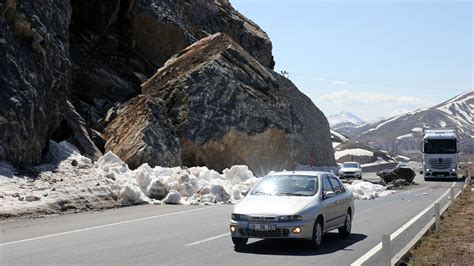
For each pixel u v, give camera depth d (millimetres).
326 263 10039
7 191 18375
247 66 43844
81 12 45219
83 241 12375
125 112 35312
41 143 24953
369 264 9977
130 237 13062
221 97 38812
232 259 10406
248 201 12016
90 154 29297
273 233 11234
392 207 22125
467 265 9523
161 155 30984
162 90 38750
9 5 24219
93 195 19969
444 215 18375
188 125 36469
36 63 25703
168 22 49531
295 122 45656
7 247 11516
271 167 41500
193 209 19859
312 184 12695
